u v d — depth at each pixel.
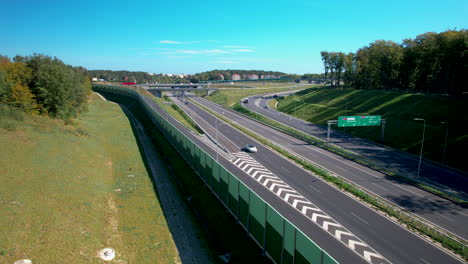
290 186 40.66
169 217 32.78
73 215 28.75
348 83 139.25
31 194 30.45
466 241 27.70
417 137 63.38
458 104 70.69
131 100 137.75
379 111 85.56
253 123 94.81
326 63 148.12
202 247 27.17
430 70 91.06
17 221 25.47
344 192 38.75
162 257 25.16
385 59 106.81
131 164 49.72
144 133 77.62
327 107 105.12
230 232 28.62
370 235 28.22
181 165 49.00
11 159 37.16
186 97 176.88
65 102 67.38
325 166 50.34
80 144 51.88
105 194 36.16
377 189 40.31
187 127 84.19
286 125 90.75
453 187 41.16
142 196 37.16
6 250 21.81
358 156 54.66
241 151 60.12
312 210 33.28
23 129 48.50
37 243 23.45
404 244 26.84
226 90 190.88
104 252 24.50
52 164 39.59
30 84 65.69
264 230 24.89
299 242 20.09
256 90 194.62
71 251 23.55
